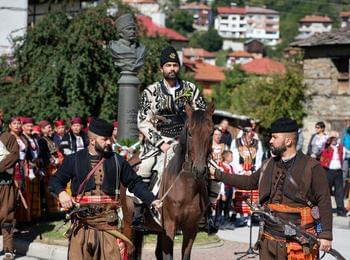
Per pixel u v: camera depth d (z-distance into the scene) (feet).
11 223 50.42
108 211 32.60
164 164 39.42
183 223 38.45
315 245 30.83
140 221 40.06
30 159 58.39
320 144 83.66
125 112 64.54
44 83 97.91
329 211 30.96
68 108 96.27
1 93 102.94
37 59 100.99
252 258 51.21
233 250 54.44
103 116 99.09
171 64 40.63
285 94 148.87
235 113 172.86
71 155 33.24
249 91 168.55
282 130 31.32
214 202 41.75
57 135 65.26
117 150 59.62
